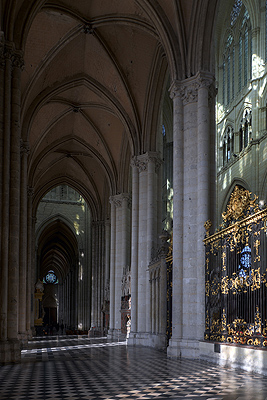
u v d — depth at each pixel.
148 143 31.84
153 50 30.28
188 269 20.62
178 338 20.25
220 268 18.27
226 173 42.47
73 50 32.28
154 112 31.95
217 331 17.91
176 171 21.64
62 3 27.97
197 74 21.77
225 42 44.91
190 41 22.34
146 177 31.72
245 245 15.84
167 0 22.89
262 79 37.16
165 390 10.78
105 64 32.78
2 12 19.80
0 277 17.97
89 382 12.38
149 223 30.72
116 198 41.56
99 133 41.88
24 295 28.75
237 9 42.19
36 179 48.94
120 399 9.59
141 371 14.83
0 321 17.75
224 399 9.46
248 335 15.29
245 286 15.55
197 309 19.88
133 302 30.47
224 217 17.58
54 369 15.69
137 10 27.17
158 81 31.36
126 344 30.38
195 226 20.89
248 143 38.56
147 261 30.25
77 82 34.78
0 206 18.41
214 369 15.10
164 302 25.80
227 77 44.50
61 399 9.69
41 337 44.00
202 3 21.89
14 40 20.45
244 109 39.66
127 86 32.34
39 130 39.97
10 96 19.66
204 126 21.27
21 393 10.59
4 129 19.06
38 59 29.70
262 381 12.17
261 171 36.25
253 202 15.16
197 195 20.98
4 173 18.67
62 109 39.38
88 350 25.09
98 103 38.09
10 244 18.58
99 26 29.91
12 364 17.45
